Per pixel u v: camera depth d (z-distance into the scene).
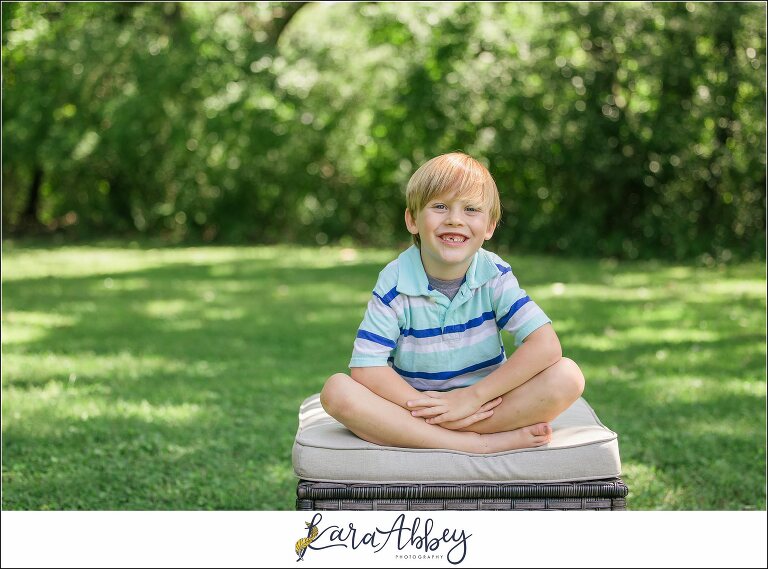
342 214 11.75
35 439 3.91
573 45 10.47
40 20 11.80
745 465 3.66
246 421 4.22
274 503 3.31
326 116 11.40
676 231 10.12
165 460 3.70
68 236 12.77
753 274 8.98
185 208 12.05
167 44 11.65
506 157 10.60
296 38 11.90
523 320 2.43
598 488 2.26
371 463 2.28
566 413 2.64
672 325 6.36
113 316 6.80
